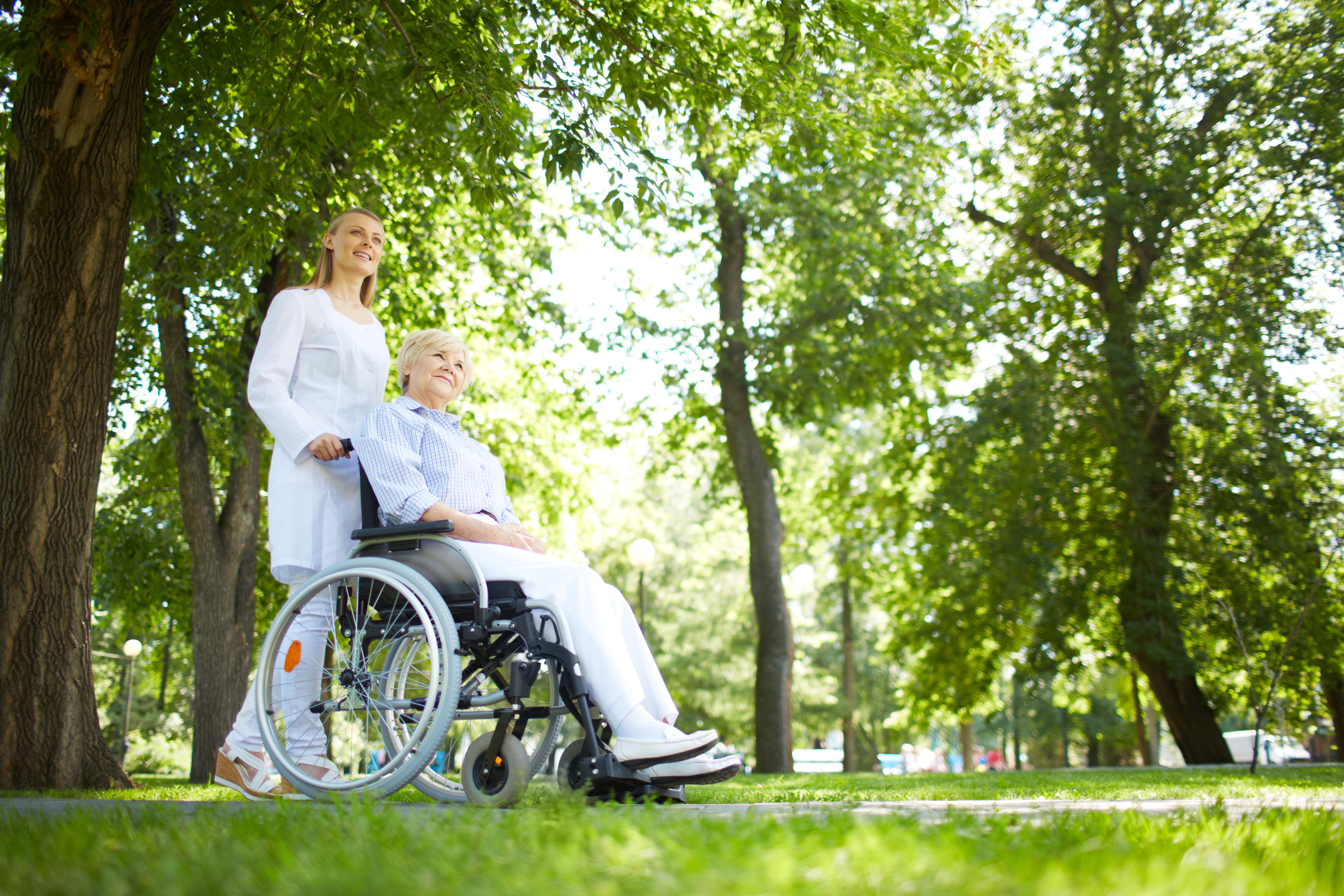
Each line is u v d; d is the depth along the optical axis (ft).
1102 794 13.62
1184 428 50.93
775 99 22.99
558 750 11.14
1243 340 45.93
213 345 33.14
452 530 10.19
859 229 44.39
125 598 48.96
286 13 20.47
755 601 45.78
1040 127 49.42
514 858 4.78
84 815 7.24
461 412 45.47
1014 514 49.24
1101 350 48.49
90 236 16.46
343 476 12.14
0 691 15.28
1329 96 45.68
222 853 5.02
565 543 54.24
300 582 11.79
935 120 46.09
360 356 12.79
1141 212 47.47
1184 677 46.88
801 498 72.02
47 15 15.70
